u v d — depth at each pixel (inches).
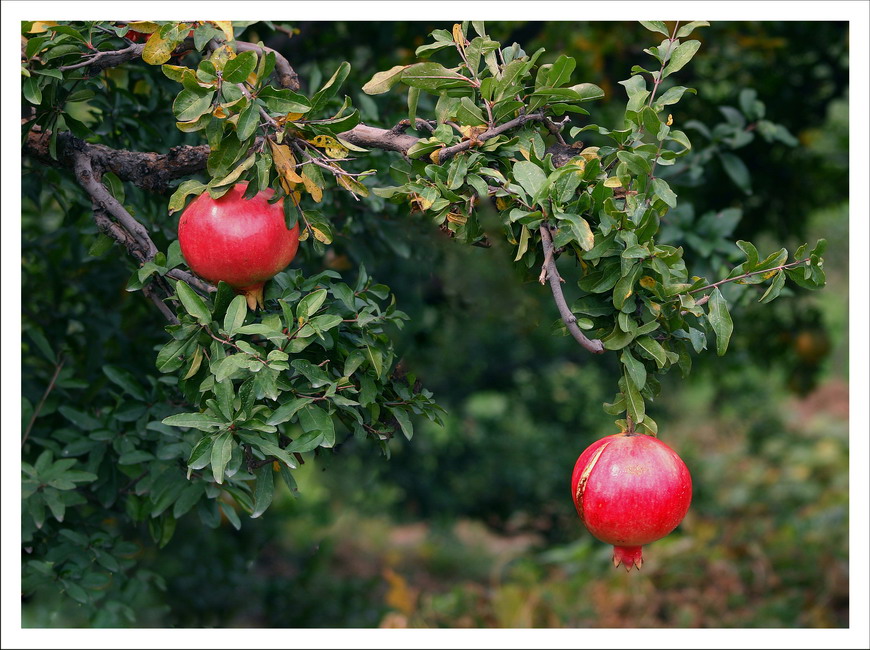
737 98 124.1
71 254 91.2
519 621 146.3
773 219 131.8
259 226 67.1
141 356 91.0
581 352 176.4
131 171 73.3
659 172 96.4
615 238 66.7
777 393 240.7
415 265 98.7
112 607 83.1
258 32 93.4
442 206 68.0
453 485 185.8
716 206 124.8
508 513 193.0
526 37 122.2
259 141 67.7
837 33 127.1
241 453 67.4
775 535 181.6
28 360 90.2
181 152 72.8
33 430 85.4
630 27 122.1
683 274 67.5
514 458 188.1
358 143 70.7
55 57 70.7
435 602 155.3
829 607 151.6
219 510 83.8
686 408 252.4
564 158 69.7
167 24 69.2
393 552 209.8
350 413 70.7
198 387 69.2
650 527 66.6
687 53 70.2
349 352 69.9
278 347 67.2
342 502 150.6
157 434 81.2
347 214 89.0
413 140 70.3
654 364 68.6
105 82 82.7
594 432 194.2
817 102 135.9
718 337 67.1
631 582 162.1
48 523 83.7
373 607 147.4
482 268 111.6
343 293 71.1
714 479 217.2
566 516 193.6
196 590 113.3
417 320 100.7
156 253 71.1
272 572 143.3
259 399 68.0
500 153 69.0
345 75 68.2
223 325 67.9
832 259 293.3
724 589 160.6
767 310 132.9
